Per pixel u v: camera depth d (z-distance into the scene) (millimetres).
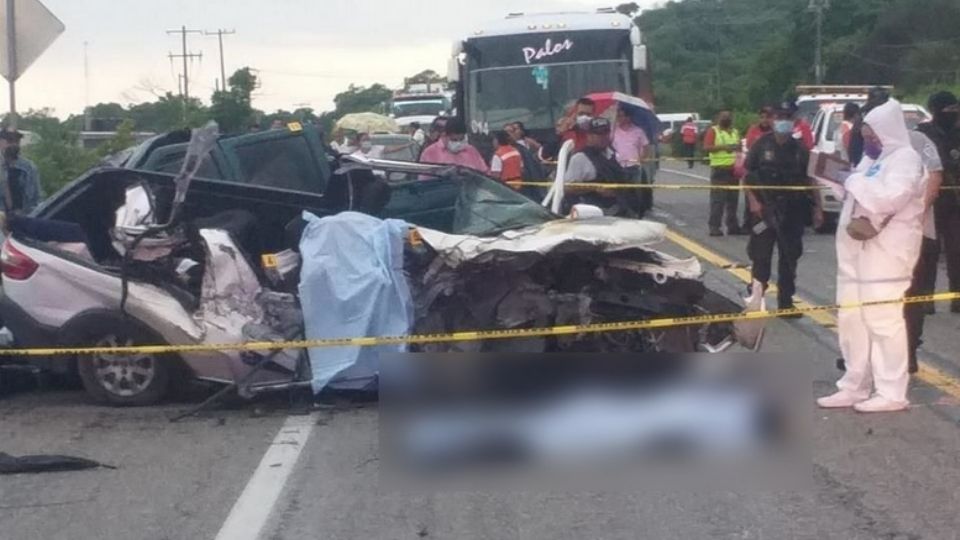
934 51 54188
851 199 9094
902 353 9164
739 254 18094
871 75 56500
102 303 9727
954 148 12391
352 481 7836
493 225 10578
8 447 8812
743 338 9695
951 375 10344
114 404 9875
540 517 7051
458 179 10969
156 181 10523
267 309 9602
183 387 9867
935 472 7688
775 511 7051
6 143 14219
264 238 10641
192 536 6812
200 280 9977
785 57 62781
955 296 9070
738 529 6742
